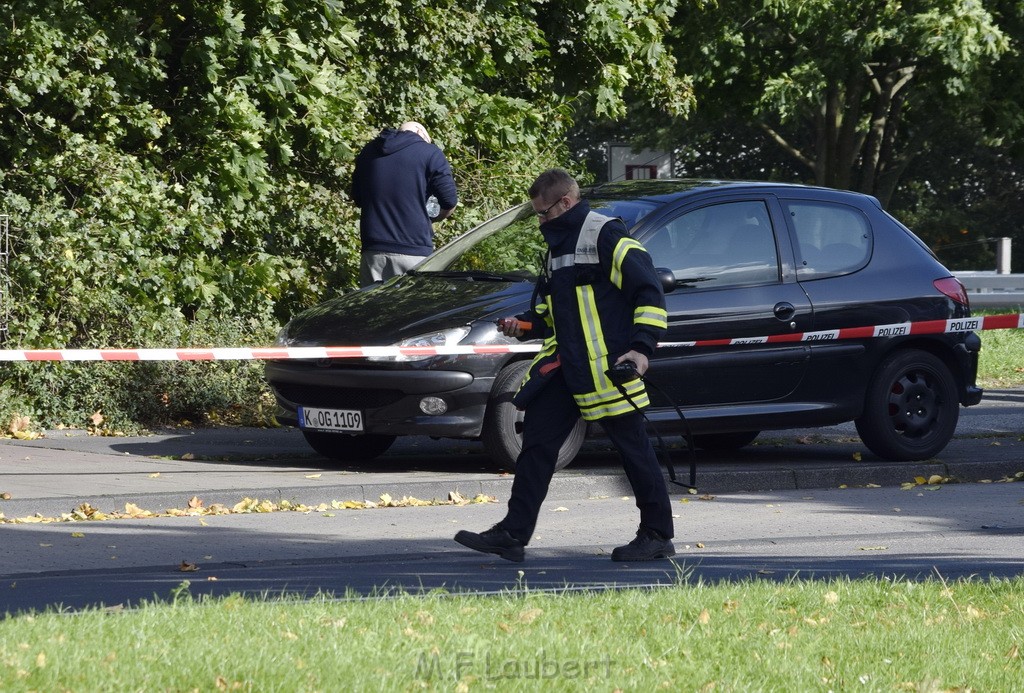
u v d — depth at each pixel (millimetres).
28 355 26969
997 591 17344
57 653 12781
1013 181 152500
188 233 41688
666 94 60469
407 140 35500
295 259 44844
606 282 20312
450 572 19859
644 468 20812
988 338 62938
